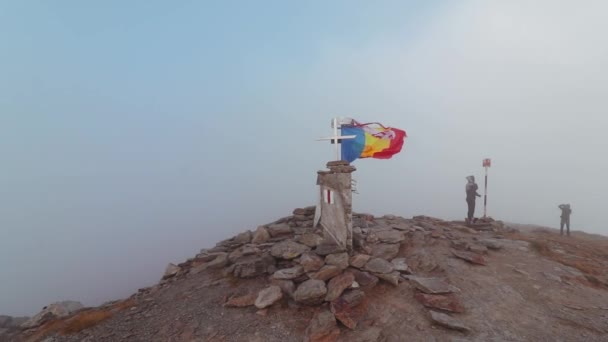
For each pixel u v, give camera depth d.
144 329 6.12
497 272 8.14
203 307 6.77
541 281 7.60
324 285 6.42
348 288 6.54
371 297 6.58
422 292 6.78
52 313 8.17
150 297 7.83
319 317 5.69
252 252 9.05
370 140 9.73
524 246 10.22
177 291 7.91
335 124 9.14
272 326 5.81
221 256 9.52
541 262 8.91
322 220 9.05
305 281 6.77
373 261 7.70
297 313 6.14
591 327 5.61
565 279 7.73
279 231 10.70
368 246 9.09
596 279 7.72
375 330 5.51
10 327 7.93
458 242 10.24
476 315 6.04
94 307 8.32
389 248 8.99
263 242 10.20
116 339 5.82
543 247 10.10
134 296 8.59
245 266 8.05
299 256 8.12
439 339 5.26
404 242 9.91
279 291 6.65
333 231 8.45
